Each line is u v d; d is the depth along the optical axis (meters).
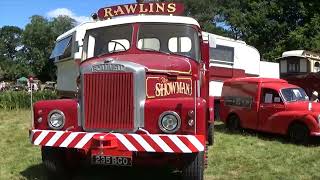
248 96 11.61
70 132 5.82
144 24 6.73
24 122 13.84
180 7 7.19
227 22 41.62
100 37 6.88
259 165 7.81
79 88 6.02
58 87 15.04
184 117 5.61
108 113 5.82
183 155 5.84
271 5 34.12
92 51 6.90
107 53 6.69
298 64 20.31
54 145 5.86
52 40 66.94
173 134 5.61
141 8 7.23
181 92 6.15
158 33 6.70
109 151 5.62
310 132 10.09
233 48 15.78
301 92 11.09
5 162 7.73
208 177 6.95
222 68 15.21
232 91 12.17
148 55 6.44
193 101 5.65
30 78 10.80
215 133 11.69
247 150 9.22
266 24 33.75
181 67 6.18
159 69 6.00
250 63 16.95
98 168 7.38
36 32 66.62
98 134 5.71
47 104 6.10
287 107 10.68
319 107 10.41
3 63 80.06
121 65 5.80
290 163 8.05
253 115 11.40
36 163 7.66
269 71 21.06
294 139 10.35
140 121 5.75
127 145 5.61
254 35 34.03
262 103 11.22
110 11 7.36
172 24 6.73
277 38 33.94
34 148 9.02
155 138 5.57
